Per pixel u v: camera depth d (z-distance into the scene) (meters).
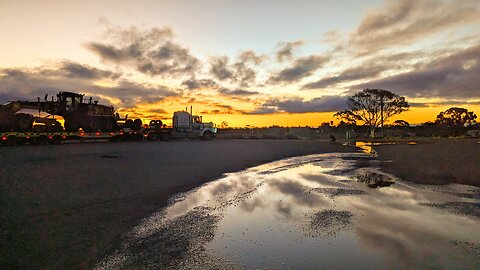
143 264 4.50
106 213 6.84
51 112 29.91
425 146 28.14
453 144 30.39
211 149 25.53
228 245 5.30
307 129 70.19
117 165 14.32
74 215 6.62
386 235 5.82
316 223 6.54
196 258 4.75
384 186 10.53
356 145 34.22
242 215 7.11
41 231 5.62
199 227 6.19
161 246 5.18
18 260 4.46
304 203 8.27
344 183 11.16
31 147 24.89
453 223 6.51
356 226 6.35
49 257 4.60
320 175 13.03
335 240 5.57
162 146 28.28
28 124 26.98
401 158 18.50
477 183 10.64
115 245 5.15
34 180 10.22
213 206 7.79
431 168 13.75
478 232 5.95
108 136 32.47
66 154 19.30
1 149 22.72
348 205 8.05
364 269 4.43
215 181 11.15
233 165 15.63
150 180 10.77
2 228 5.71
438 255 4.89
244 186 10.46
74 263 4.44
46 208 7.06
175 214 7.00
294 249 5.16
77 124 30.84
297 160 18.80
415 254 4.93
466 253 4.97
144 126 37.12
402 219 6.81
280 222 6.62
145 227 6.07
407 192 9.52
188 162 16.19
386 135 62.06
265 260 4.73
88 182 10.09
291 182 11.35
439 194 9.18
